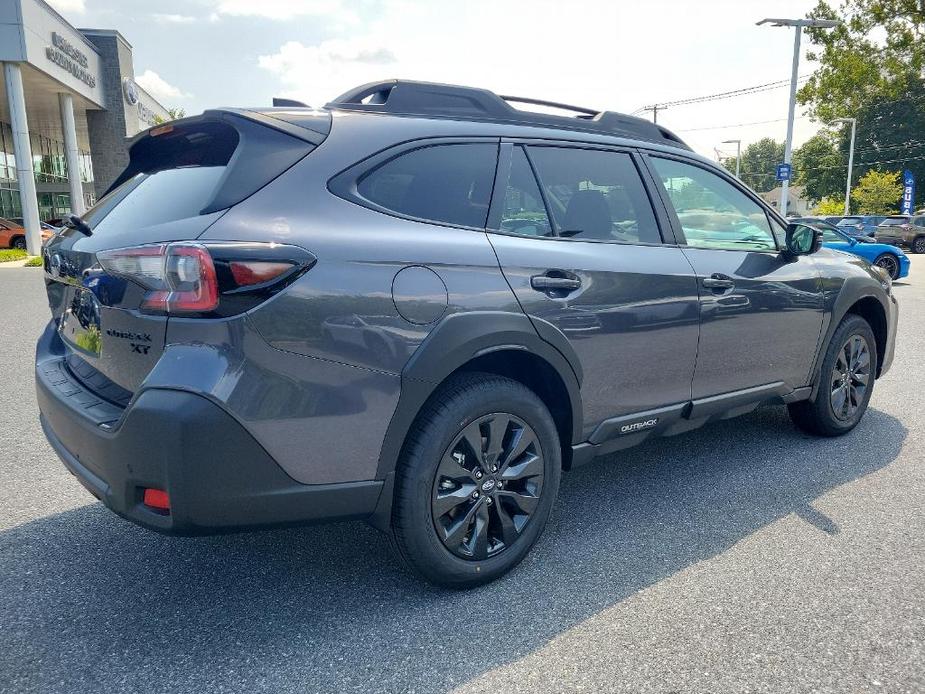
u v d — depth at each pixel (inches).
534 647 90.6
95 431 87.0
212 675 85.2
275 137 94.0
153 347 84.4
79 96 1096.2
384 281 91.2
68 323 109.6
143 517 84.9
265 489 85.0
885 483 145.4
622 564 112.5
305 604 101.0
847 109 1425.9
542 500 110.5
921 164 2293.3
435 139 106.2
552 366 109.2
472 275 99.7
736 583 106.3
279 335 83.4
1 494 140.3
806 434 176.7
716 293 133.2
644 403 125.4
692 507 134.5
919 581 106.6
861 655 88.4
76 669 86.2
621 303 116.9
